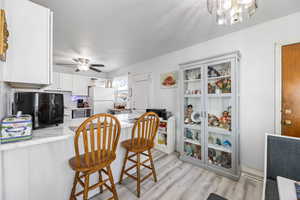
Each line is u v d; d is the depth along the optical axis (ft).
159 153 9.27
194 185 5.75
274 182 3.67
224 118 7.05
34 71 3.31
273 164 3.84
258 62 6.42
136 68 13.47
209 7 4.01
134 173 6.70
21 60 3.14
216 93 7.00
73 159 4.14
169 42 8.49
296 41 5.52
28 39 3.22
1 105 3.25
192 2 4.87
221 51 7.63
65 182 4.49
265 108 6.24
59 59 12.07
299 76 5.45
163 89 10.87
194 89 8.30
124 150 6.33
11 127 2.83
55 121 4.76
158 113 9.94
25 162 3.50
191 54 9.07
